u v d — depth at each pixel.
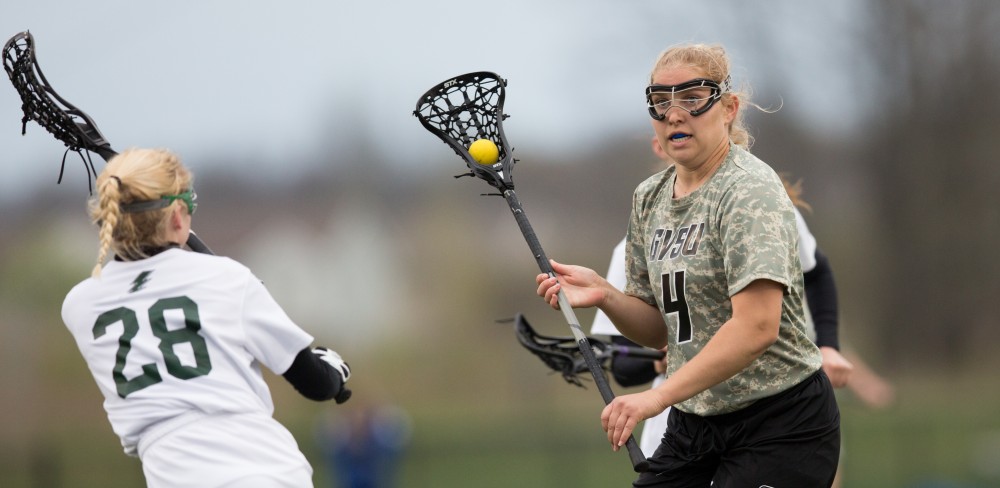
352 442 37.88
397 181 101.69
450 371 80.56
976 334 84.38
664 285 11.96
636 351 14.93
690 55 11.59
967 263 84.12
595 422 59.16
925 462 45.16
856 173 84.88
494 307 86.81
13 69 13.05
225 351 11.22
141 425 11.04
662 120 11.65
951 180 83.94
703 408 11.97
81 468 51.34
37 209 83.31
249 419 11.11
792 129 81.44
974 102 82.88
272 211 106.62
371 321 91.44
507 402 74.12
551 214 92.31
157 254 11.56
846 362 15.72
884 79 82.81
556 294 12.48
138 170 11.37
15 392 70.50
